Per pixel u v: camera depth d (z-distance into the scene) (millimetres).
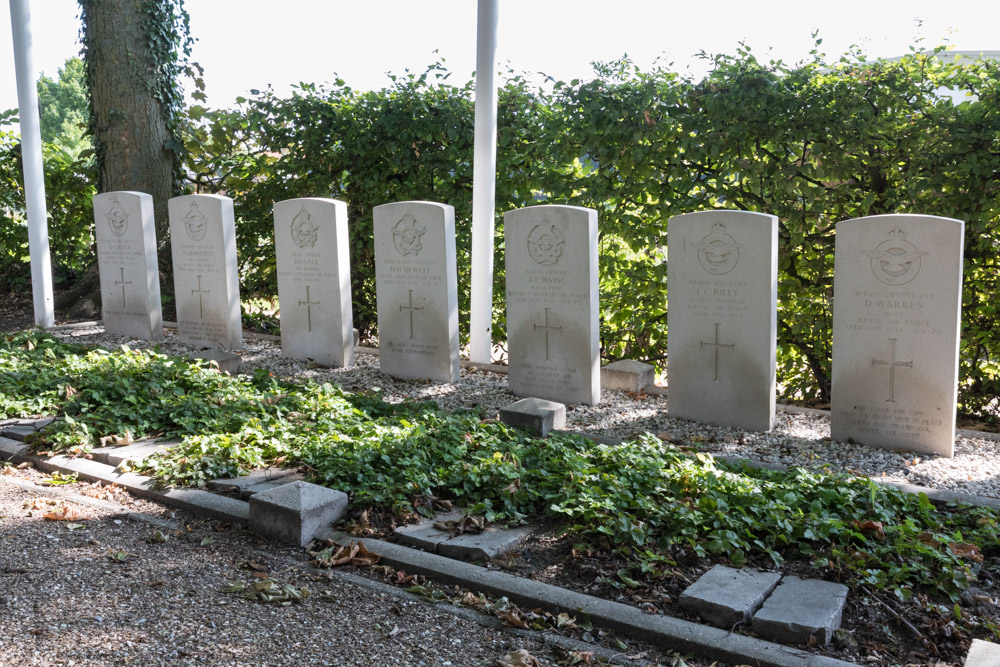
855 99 8570
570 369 8461
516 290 8641
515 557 4742
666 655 3824
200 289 11062
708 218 7406
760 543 4672
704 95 9336
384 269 9453
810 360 9445
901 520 5215
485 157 9586
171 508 5637
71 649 3611
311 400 7812
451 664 3672
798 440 7242
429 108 11672
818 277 9242
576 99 9945
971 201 8273
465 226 11859
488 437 6645
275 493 5168
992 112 8055
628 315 10156
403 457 6047
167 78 13789
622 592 4305
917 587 4312
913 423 6832
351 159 12289
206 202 10719
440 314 9164
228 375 8875
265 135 12656
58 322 13227
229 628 3883
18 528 5133
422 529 5043
